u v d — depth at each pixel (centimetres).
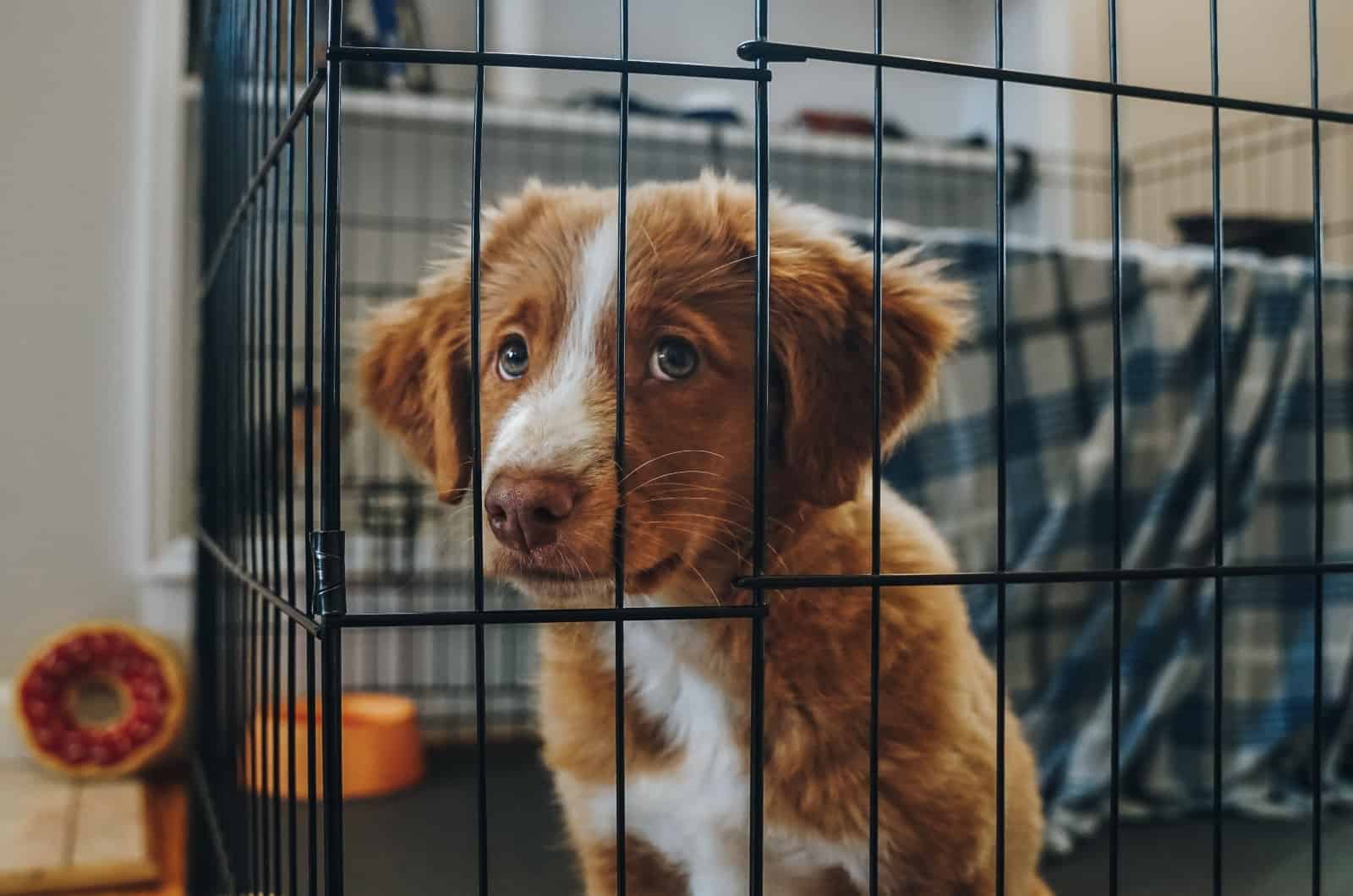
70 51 242
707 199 103
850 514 106
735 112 278
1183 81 336
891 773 102
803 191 305
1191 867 173
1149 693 202
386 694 248
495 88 283
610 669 110
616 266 97
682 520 95
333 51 67
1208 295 208
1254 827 192
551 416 91
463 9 284
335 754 69
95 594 245
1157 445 205
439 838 182
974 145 304
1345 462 216
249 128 124
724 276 99
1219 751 91
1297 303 214
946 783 103
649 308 96
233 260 139
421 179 276
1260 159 346
